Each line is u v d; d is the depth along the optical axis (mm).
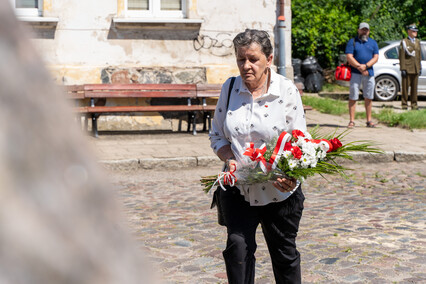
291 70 13219
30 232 285
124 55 12484
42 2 12062
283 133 3270
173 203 7445
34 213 288
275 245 3439
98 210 312
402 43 16734
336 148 3406
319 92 21938
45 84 315
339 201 7551
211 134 3594
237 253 3273
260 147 3322
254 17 13023
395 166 9961
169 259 5348
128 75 12461
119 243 321
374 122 14281
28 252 284
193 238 5969
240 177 3230
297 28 23266
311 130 3664
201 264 5238
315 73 21828
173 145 10992
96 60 12375
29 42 318
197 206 7297
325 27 23312
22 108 299
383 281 4793
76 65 12281
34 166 293
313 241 5832
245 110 3404
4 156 287
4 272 278
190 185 8531
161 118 12555
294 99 3420
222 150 3490
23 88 302
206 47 12828
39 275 284
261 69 3379
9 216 283
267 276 4953
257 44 3352
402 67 16750
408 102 19266
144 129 12469
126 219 373
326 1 24125
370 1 25688
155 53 12617
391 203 7426
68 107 325
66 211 298
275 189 3328
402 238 5934
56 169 301
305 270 5055
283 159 3225
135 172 9422
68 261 292
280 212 3355
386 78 19375
